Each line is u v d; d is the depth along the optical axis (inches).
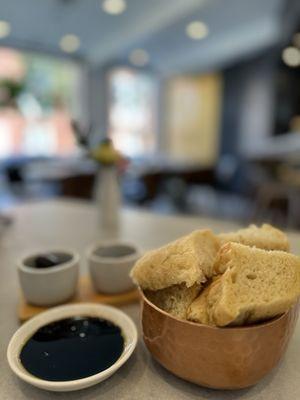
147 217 53.9
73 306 22.3
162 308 18.3
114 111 200.8
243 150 200.5
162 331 17.0
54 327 20.8
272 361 16.6
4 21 130.6
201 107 226.8
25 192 114.8
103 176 46.6
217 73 217.3
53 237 43.4
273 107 196.4
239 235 20.8
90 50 172.7
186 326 15.9
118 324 21.0
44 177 108.0
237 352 15.5
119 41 154.3
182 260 17.6
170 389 17.2
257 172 142.8
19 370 16.8
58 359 17.9
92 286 28.0
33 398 16.6
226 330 15.2
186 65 210.1
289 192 98.6
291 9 133.3
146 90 216.4
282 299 15.6
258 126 203.9
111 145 45.0
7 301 26.7
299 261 17.2
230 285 15.7
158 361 18.0
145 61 202.8
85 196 96.0
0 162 138.4
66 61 175.6
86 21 134.3
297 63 181.6
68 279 25.4
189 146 234.2
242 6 127.4
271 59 189.9
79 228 47.5
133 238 42.8
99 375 16.2
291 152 141.6
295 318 17.2
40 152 164.6
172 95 226.4
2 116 147.2
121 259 26.7
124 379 17.8
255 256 16.8
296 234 42.3
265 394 16.9
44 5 116.8
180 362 16.6
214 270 17.5
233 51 184.5
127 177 114.6
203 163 173.5
